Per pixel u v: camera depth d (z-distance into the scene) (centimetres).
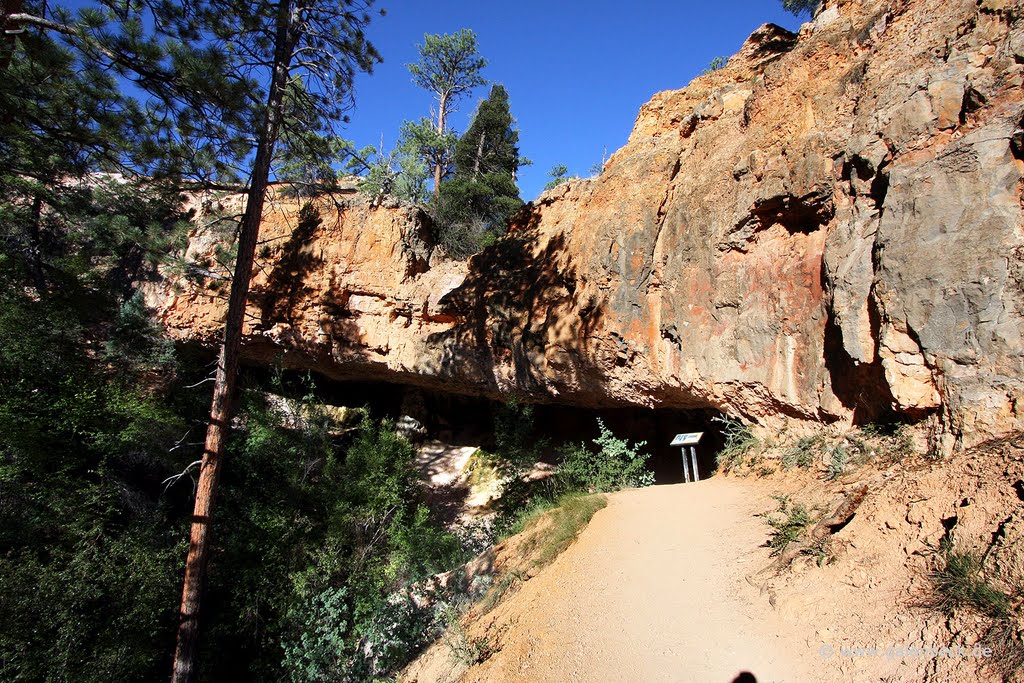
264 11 1047
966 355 533
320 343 1708
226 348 1040
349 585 1205
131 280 1898
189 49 882
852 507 514
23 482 1277
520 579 707
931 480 467
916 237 603
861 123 748
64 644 982
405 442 1653
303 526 1377
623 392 1135
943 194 594
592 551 672
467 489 1641
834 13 1008
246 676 1206
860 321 671
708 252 943
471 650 575
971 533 387
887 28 797
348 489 1454
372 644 765
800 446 764
